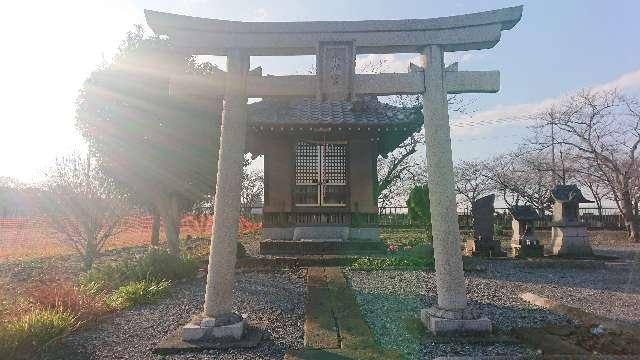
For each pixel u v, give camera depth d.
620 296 7.82
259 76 5.73
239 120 5.61
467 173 40.03
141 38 12.77
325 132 14.39
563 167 27.08
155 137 12.10
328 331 5.45
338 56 5.62
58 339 5.33
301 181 14.63
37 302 6.40
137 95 12.03
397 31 5.69
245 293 7.95
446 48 5.79
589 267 11.74
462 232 23.70
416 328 5.56
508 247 16.78
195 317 5.38
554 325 5.64
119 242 18.66
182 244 18.34
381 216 27.69
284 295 7.78
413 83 5.66
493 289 8.41
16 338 4.92
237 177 5.53
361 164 14.63
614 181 25.00
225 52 5.83
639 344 4.66
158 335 5.56
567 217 14.17
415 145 24.91
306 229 14.12
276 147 14.70
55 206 11.09
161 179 12.32
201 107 12.50
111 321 6.25
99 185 11.54
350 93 5.60
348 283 8.82
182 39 5.62
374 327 5.72
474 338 5.03
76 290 7.16
